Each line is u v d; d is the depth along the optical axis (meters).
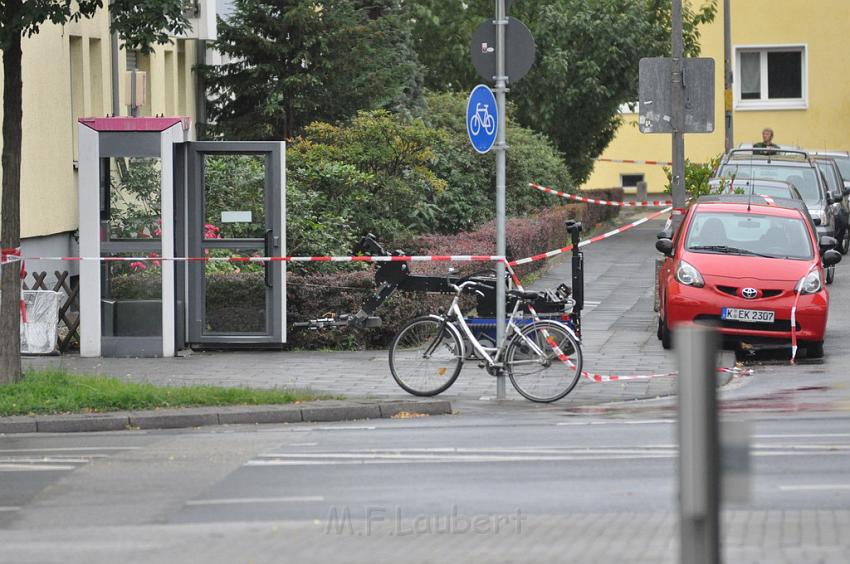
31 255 63.91
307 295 53.19
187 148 51.81
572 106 114.75
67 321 52.19
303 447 32.97
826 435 33.47
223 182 51.94
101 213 50.91
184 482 28.64
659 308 56.09
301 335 53.22
